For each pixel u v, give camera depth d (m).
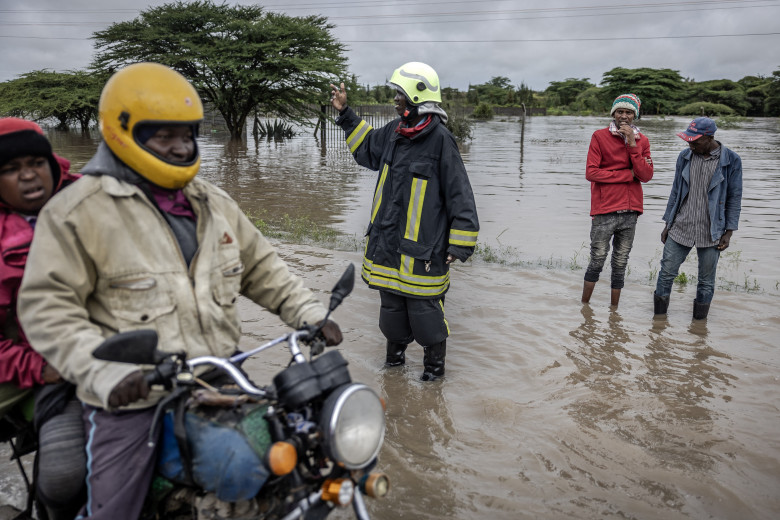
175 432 2.30
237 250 2.60
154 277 2.34
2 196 2.64
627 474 3.87
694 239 6.38
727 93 98.00
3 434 2.97
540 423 4.46
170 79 2.38
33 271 2.26
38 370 2.51
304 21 41.12
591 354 5.66
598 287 7.65
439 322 5.00
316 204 13.55
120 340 2.01
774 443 4.23
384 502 3.59
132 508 2.32
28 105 43.50
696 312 6.55
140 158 2.32
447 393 4.91
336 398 2.17
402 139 4.94
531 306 6.89
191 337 2.42
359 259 8.48
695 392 4.96
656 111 100.31
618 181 6.67
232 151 28.98
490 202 13.95
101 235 2.30
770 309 6.88
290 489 2.30
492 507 3.56
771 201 14.38
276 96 39.97
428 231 4.86
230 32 38.91
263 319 6.23
